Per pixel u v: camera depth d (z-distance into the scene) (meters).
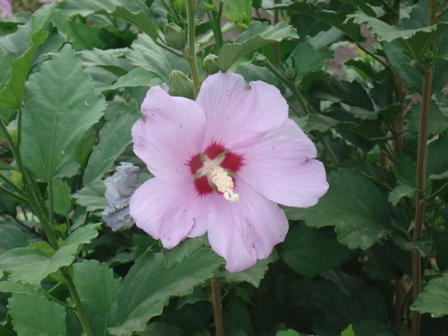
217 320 0.43
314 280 0.50
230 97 0.31
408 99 0.54
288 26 0.35
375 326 0.45
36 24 0.31
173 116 0.30
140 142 0.30
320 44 0.55
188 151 0.31
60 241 0.34
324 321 0.47
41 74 0.36
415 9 0.42
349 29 0.46
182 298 0.44
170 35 0.34
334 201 0.43
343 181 0.44
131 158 0.48
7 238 0.45
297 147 0.32
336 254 0.47
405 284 0.52
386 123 0.52
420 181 0.41
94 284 0.39
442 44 0.42
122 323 0.37
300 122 0.42
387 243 0.47
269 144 0.32
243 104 0.31
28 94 0.36
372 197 0.44
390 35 0.34
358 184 0.44
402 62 0.40
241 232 0.32
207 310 0.48
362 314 0.48
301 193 0.32
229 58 0.34
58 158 0.35
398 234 0.45
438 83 0.43
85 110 0.36
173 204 0.31
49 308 0.37
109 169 0.42
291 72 0.48
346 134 0.55
